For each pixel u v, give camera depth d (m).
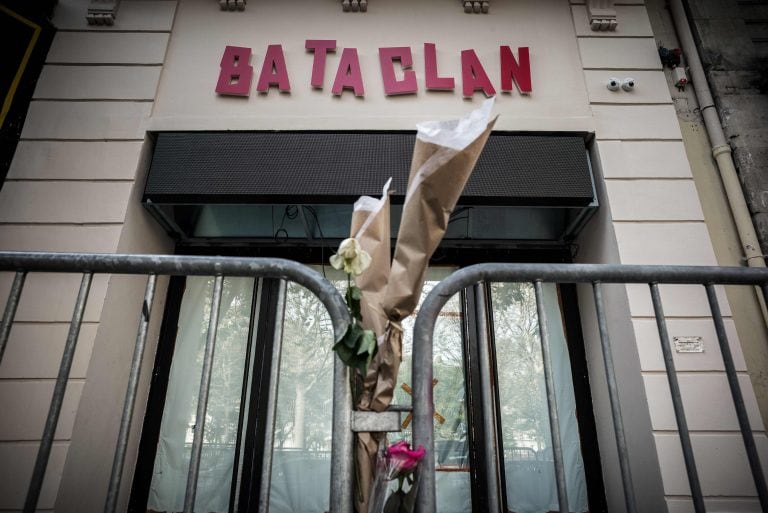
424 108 2.89
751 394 2.21
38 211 2.50
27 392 2.13
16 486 1.97
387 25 3.16
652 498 2.11
